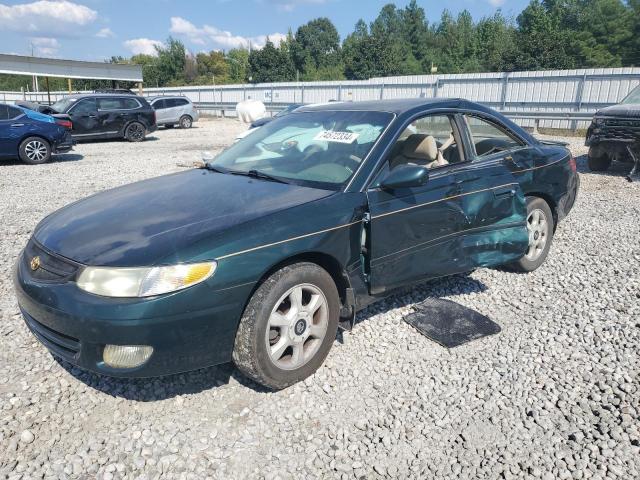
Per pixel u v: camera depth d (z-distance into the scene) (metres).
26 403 2.86
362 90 27.52
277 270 2.88
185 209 3.06
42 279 2.73
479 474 2.42
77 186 9.17
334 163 3.48
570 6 68.31
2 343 3.48
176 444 2.58
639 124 9.16
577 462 2.49
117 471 2.40
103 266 2.55
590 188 8.92
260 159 3.86
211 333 2.65
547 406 2.89
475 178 3.87
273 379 2.90
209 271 2.59
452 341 3.54
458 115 4.05
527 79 22.08
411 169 3.21
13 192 8.62
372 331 3.70
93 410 2.82
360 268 3.25
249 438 2.63
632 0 58.50
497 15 77.25
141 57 89.06
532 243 4.76
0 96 38.75
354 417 2.80
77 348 2.61
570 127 20.23
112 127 17.30
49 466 2.42
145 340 2.49
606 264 5.11
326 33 100.12
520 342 3.59
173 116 23.36
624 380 3.12
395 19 106.19
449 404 2.91
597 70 20.25
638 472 2.42
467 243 3.84
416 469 2.45
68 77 28.81
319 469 2.45
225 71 87.38
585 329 3.76
